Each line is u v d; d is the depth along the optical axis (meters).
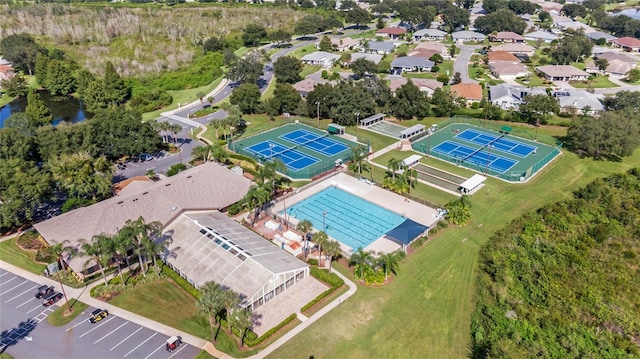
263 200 81.94
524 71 182.00
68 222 75.94
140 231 67.12
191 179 90.31
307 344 58.09
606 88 166.62
